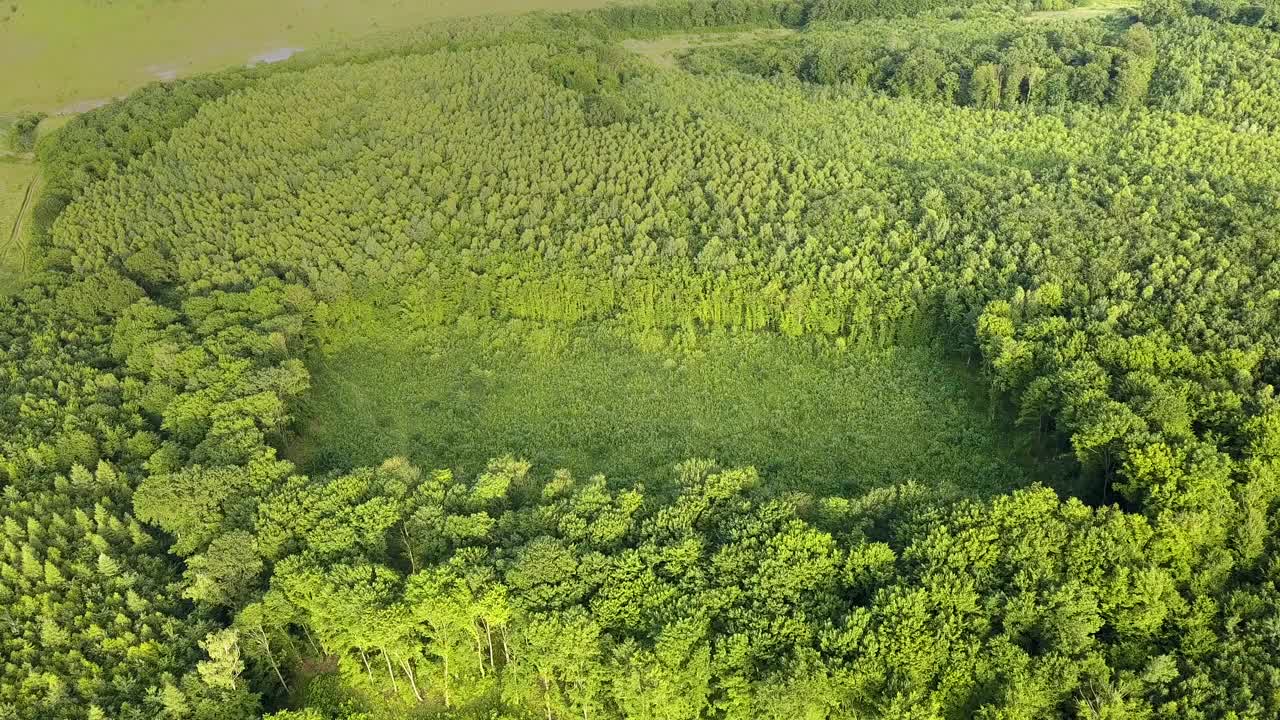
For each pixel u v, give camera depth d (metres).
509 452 99.94
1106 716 60.44
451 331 120.56
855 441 98.12
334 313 118.31
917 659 63.47
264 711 72.56
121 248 124.19
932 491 79.31
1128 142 129.50
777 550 71.38
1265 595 66.25
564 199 129.75
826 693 63.72
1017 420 91.50
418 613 69.88
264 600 72.38
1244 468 73.88
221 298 110.88
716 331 115.75
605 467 96.62
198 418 94.56
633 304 117.25
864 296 108.81
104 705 68.75
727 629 68.19
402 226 125.69
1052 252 104.75
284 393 100.50
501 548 76.50
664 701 66.31
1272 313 89.69
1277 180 112.06
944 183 124.75
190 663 71.44
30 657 71.38
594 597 71.19
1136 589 65.94
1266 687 60.62
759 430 100.75
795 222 120.38
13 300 119.00
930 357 108.06
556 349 116.31
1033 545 69.50
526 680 71.75
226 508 82.25
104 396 99.56
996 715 60.75
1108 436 77.44
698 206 126.06
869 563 70.25
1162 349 86.50
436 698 75.38
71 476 87.50
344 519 79.25
